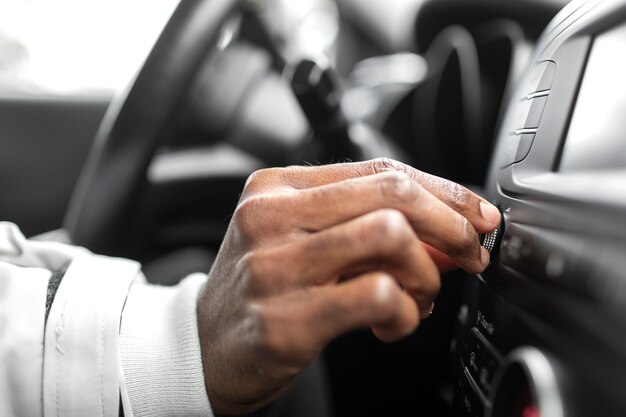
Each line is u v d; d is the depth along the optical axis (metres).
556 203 0.26
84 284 0.35
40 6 1.12
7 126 1.00
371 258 0.23
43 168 1.02
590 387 0.22
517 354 0.25
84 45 1.14
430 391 0.62
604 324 0.22
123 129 0.59
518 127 0.33
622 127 0.25
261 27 0.98
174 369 0.32
